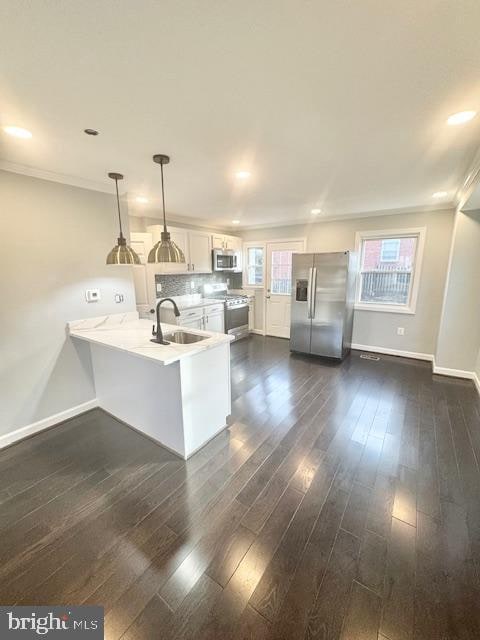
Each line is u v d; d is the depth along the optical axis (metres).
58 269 2.57
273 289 5.78
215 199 3.52
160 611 1.20
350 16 0.96
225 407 2.52
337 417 2.73
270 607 1.21
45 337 2.54
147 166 2.33
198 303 4.88
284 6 0.92
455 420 2.67
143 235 3.97
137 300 3.97
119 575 1.34
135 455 2.21
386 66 1.20
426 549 1.46
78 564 1.40
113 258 2.28
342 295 4.13
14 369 2.38
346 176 2.66
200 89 1.35
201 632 1.13
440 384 3.45
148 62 1.16
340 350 4.27
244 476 1.97
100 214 2.84
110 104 1.46
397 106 1.51
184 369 2.06
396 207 4.06
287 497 1.79
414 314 4.32
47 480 1.97
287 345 5.26
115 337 2.48
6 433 2.37
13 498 1.82
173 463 2.12
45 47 1.06
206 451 2.25
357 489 1.85
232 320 5.41
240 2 0.90
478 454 2.19
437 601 1.23
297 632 1.12
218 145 1.96
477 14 0.94
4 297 2.28
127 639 1.11
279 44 1.07
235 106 1.50
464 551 1.45
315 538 1.52
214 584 1.30
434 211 3.97
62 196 2.54
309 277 4.34
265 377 3.74
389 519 1.63
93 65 1.17
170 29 1.00
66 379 2.71
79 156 2.11
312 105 1.50
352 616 1.18
